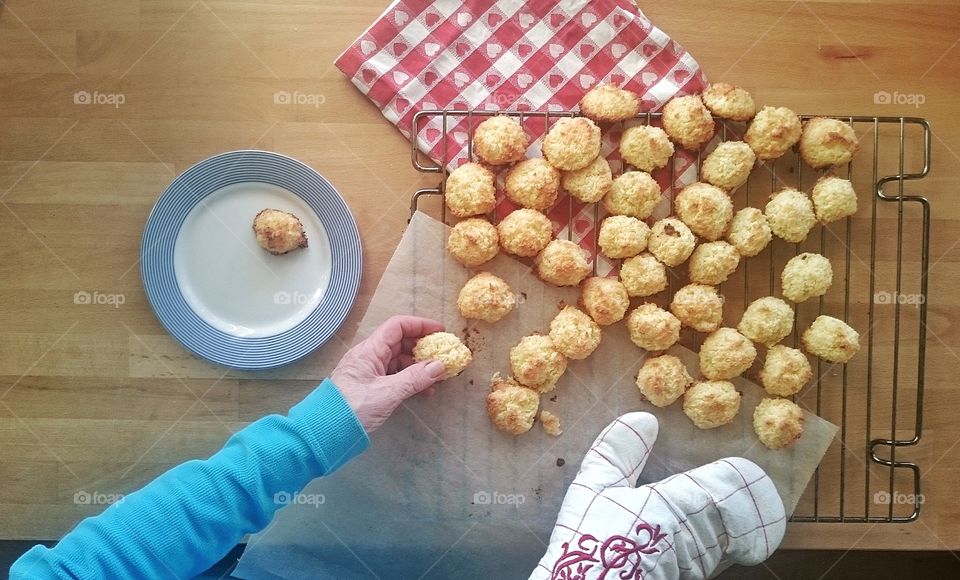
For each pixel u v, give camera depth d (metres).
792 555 1.27
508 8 1.16
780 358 1.12
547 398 1.16
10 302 1.17
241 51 1.16
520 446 1.16
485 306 1.09
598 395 1.16
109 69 1.16
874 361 1.18
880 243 1.17
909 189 1.17
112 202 1.17
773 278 1.17
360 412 1.00
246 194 1.15
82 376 1.17
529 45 1.16
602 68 1.16
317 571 1.16
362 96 1.17
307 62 1.16
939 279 1.18
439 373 1.07
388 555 1.16
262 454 0.95
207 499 0.92
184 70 1.16
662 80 1.15
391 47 1.15
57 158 1.16
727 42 1.17
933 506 1.19
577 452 1.16
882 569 1.26
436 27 1.16
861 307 1.17
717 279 1.12
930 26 1.16
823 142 1.10
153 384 1.17
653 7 1.16
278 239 1.11
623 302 1.11
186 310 1.13
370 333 1.14
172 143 1.17
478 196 1.10
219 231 1.15
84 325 1.17
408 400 1.16
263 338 1.13
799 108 1.17
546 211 1.17
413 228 1.13
